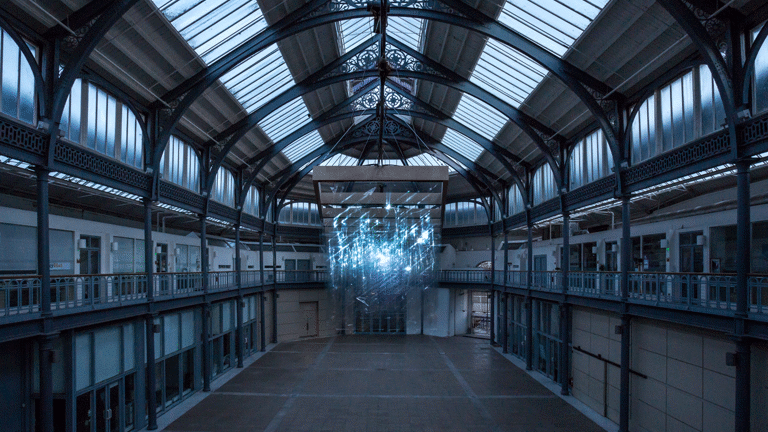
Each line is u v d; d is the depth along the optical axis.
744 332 9.62
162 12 11.82
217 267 28.39
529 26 14.32
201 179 19.45
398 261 34.16
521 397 18.52
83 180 12.51
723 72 9.88
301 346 29.88
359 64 20.03
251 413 16.42
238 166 24.33
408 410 16.77
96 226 16.45
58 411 11.69
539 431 14.66
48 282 10.35
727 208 13.68
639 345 14.18
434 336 34.44
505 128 22.05
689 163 11.31
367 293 34.75
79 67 10.51
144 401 15.08
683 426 12.03
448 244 38.62
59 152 10.58
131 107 14.27
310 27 15.25
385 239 33.53
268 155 24.34
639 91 13.98
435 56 19.34
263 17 14.48
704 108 11.34
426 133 28.66
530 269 23.62
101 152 12.80
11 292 12.74
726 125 10.19
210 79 15.26
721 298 12.84
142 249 19.91
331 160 34.53
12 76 9.41
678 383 12.27
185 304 17.53
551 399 18.28
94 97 12.56
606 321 16.23
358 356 26.62
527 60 16.11
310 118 24.22
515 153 24.02
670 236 15.31
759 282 9.43
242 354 23.89
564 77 14.94
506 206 28.52
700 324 10.87
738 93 9.77
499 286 29.19
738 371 9.66
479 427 15.03
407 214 22.53
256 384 20.42
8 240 12.71
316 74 19.66
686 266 14.65
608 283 16.69
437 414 16.33
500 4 14.03
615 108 14.76
